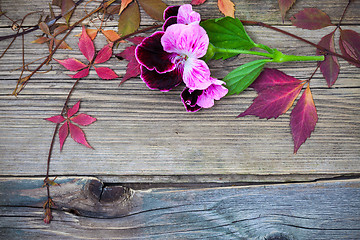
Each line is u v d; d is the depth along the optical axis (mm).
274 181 540
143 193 541
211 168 539
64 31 541
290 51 538
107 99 540
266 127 538
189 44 493
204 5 537
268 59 526
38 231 541
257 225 541
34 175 541
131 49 533
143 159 540
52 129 541
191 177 541
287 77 535
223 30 517
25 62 542
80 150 540
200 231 541
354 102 538
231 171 539
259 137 538
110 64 539
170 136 539
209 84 498
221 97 522
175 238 541
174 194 542
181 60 506
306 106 536
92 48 535
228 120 538
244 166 539
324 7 538
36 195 541
